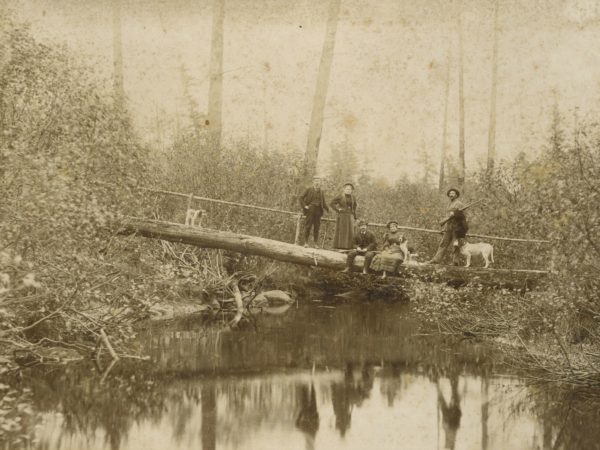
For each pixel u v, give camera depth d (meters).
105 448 5.97
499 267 13.91
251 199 15.57
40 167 8.36
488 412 7.34
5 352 9.24
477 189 14.71
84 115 10.31
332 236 17.08
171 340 11.23
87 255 9.92
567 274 8.27
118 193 10.30
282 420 6.97
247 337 11.62
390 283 17.00
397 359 10.01
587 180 7.77
